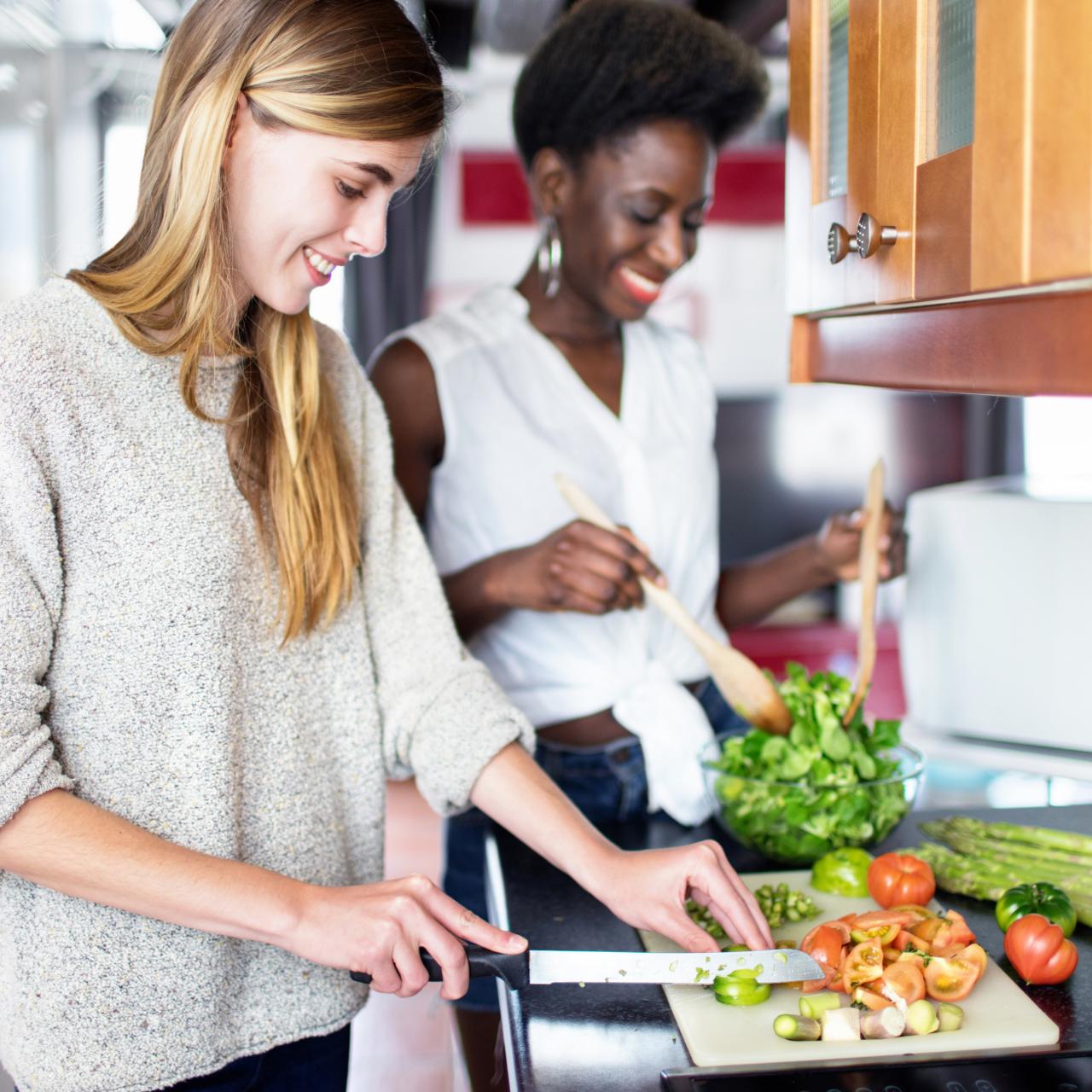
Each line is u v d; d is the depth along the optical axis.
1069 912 1.08
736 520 3.60
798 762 1.27
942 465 3.60
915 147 0.86
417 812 3.43
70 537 0.90
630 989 1.02
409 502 1.67
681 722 1.58
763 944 1.00
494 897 1.26
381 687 1.16
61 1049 0.93
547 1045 0.93
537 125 1.67
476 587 1.58
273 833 1.02
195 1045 0.97
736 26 2.31
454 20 2.83
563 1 2.52
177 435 0.95
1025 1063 0.88
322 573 1.05
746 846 1.36
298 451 1.04
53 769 0.87
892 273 0.90
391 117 0.90
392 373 1.67
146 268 0.94
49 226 3.32
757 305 3.61
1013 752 1.72
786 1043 0.91
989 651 1.72
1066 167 0.66
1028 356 0.75
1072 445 3.28
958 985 0.97
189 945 0.95
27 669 0.86
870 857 1.27
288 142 0.90
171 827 0.94
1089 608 1.63
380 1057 2.30
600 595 1.48
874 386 1.03
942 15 0.83
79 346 0.92
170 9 2.61
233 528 0.98
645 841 1.41
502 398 1.69
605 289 1.67
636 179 1.61
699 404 1.83
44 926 0.92
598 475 1.71
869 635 1.43
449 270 3.73
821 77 1.10
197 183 0.91
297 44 0.88
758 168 3.56
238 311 1.00
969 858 1.22
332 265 0.99
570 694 1.63
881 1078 0.86
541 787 1.10
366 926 0.89
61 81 3.21
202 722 0.95
